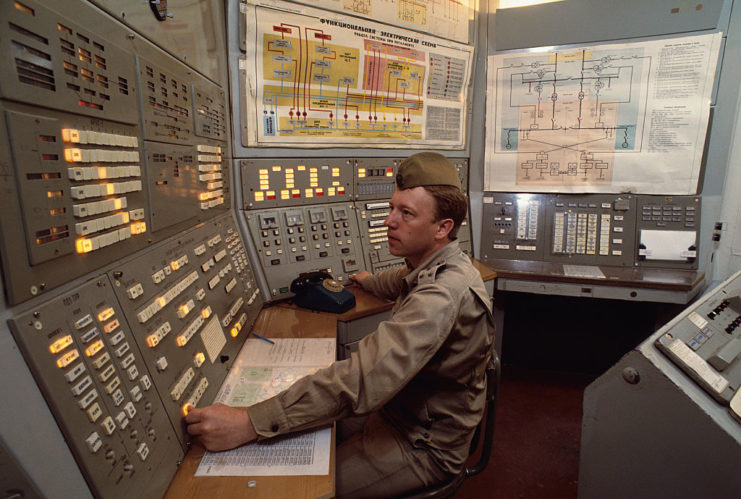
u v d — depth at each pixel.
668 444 0.92
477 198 2.32
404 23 1.91
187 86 1.10
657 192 2.05
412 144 2.08
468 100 2.25
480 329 0.93
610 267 2.08
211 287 1.08
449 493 1.01
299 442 0.79
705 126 1.95
